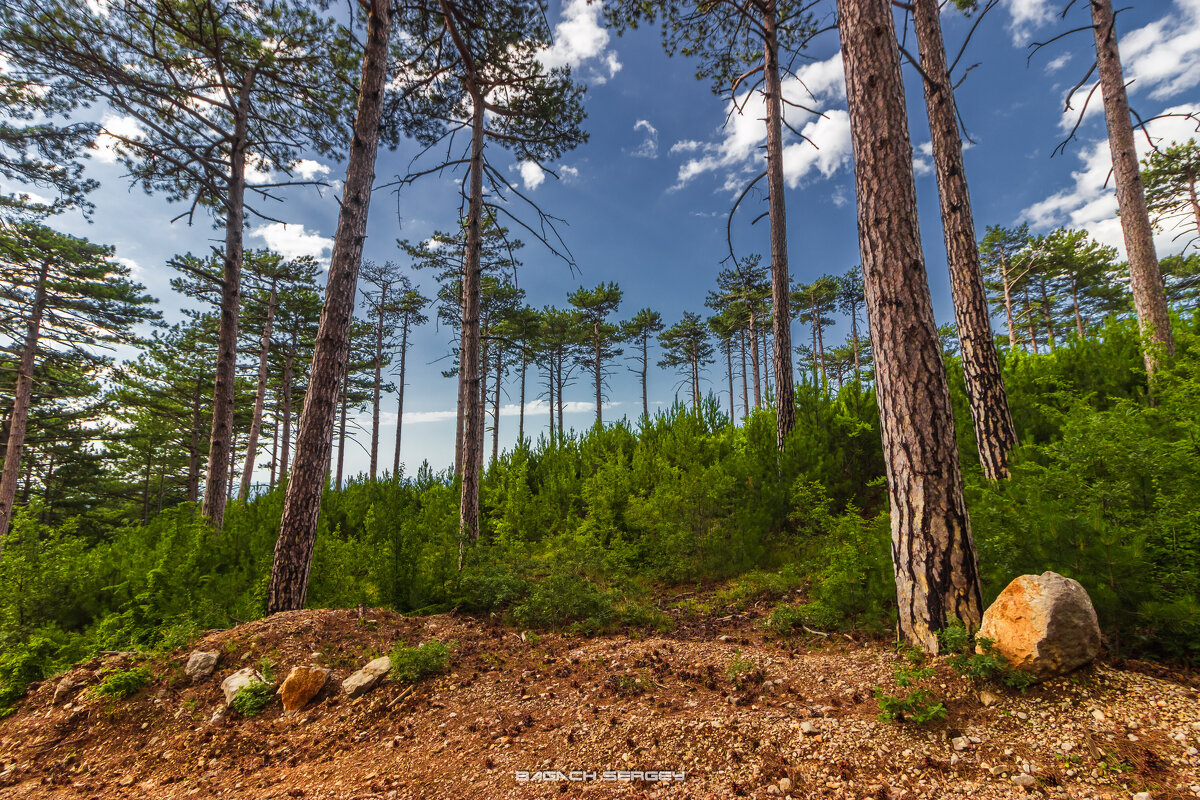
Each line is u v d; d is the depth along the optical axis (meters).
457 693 4.60
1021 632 3.20
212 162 11.70
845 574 5.25
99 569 7.84
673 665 4.74
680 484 9.28
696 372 43.09
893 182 4.32
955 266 6.97
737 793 2.81
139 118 10.95
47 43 9.49
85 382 22.06
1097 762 2.53
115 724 4.64
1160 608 3.21
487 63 10.07
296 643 5.49
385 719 4.32
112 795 3.74
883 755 2.90
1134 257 8.06
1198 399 4.72
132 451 28.59
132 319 21.89
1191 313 8.19
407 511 11.30
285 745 4.16
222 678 5.07
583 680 4.66
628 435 14.03
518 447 14.99
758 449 9.54
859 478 8.95
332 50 11.32
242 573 7.89
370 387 33.84
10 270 19.38
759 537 8.00
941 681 3.38
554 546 10.06
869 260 4.43
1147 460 3.82
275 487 13.39
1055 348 9.00
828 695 3.70
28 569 7.04
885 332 4.28
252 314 25.66
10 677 5.57
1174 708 2.75
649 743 3.42
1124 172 8.28
